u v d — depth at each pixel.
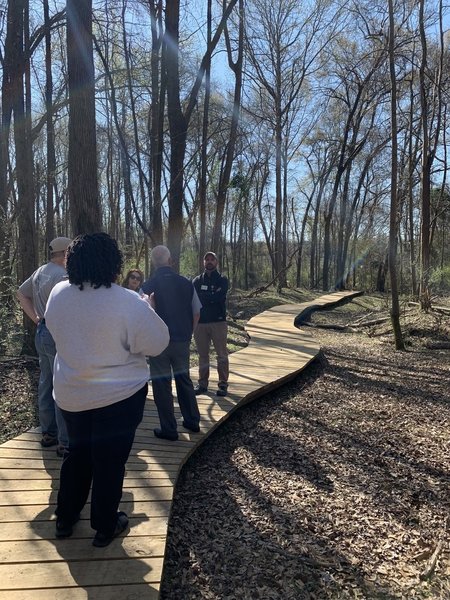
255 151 30.27
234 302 21.58
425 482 4.45
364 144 31.53
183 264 21.36
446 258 36.31
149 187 14.46
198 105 17.80
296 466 4.75
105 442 2.55
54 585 2.46
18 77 8.88
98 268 2.43
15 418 5.14
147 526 3.05
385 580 2.98
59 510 2.80
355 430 5.89
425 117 13.50
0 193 10.30
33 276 3.86
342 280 34.91
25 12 9.26
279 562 3.10
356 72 27.17
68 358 2.42
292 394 7.55
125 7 9.36
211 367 8.31
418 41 15.41
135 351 2.55
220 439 5.39
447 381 8.52
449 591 2.89
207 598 2.71
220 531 3.45
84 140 5.95
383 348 11.77
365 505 3.98
